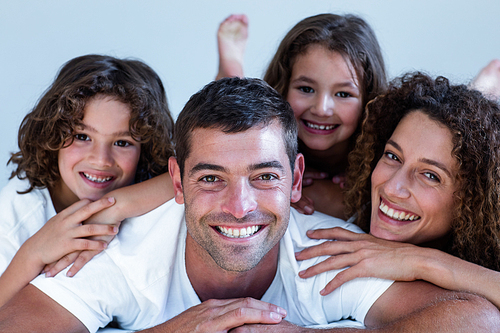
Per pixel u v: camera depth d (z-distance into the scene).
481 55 3.07
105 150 1.79
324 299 1.53
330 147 2.10
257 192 1.35
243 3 3.01
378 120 1.78
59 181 1.95
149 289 1.50
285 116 1.38
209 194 1.34
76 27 2.93
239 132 1.31
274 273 1.57
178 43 3.01
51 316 1.38
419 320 1.27
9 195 1.87
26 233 1.81
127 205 1.60
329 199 2.09
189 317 1.33
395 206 1.56
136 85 1.85
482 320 1.25
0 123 2.89
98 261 1.50
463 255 1.61
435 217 1.55
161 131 1.96
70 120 1.75
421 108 1.56
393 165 1.60
